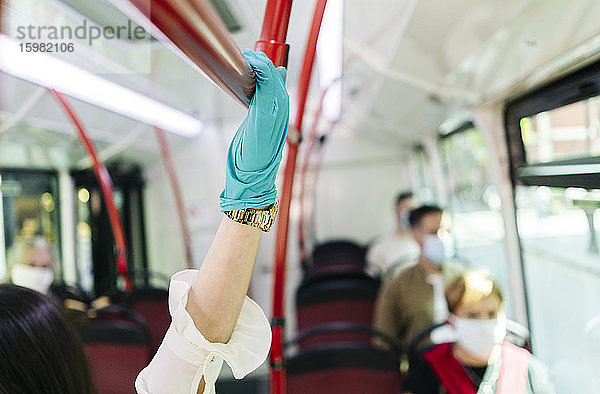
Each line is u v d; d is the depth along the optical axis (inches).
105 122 169.5
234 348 36.5
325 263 257.8
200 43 22.3
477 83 101.9
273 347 87.4
